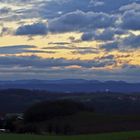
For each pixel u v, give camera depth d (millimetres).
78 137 56906
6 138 55812
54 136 59562
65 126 78125
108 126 76750
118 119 82500
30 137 57375
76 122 82000
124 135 57156
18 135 60875
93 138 54625
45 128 80000
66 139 54094
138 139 52656
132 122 78875
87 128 76250
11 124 82688
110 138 53969
